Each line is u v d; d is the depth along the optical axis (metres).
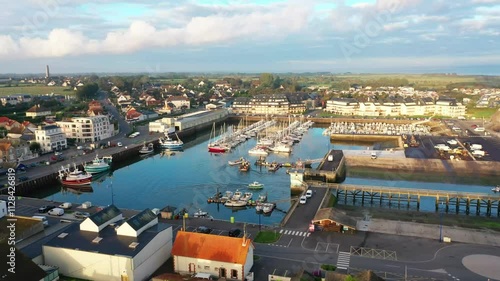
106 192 130.50
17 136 186.88
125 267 61.25
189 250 65.06
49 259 65.62
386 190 115.56
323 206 100.31
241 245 63.66
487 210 108.25
